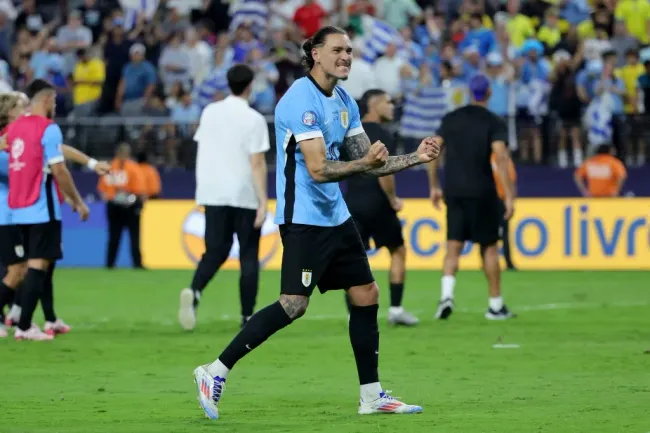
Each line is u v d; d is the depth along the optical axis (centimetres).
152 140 5834
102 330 3116
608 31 6178
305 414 1820
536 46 5800
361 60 5606
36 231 2808
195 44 6188
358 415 1800
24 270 3030
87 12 6644
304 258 1761
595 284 4481
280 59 5953
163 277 4912
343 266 1791
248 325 1767
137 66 5988
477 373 2286
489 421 1719
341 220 1780
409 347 2698
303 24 6128
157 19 6619
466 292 4203
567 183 5534
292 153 1758
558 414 1780
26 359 2523
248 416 1806
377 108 3053
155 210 5512
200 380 1772
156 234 5503
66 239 5650
